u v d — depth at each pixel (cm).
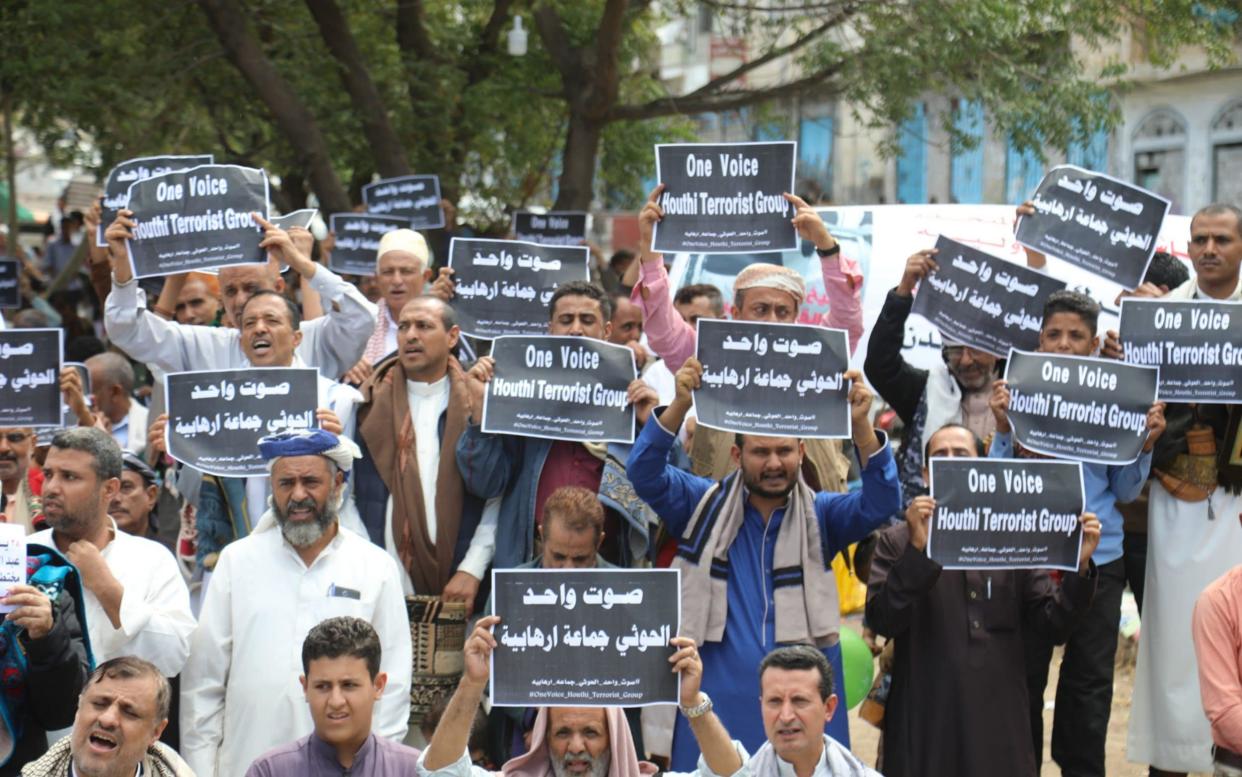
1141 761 781
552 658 548
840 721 659
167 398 689
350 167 1866
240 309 803
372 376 739
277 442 631
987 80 1401
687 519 679
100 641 617
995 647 679
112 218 860
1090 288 1076
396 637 646
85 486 615
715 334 662
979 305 785
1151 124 2194
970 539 649
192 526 770
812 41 1617
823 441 779
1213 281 773
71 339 1745
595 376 703
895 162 2642
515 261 866
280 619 632
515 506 712
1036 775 682
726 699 656
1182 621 765
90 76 1552
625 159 1941
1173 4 1375
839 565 1011
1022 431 700
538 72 1767
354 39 1631
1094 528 651
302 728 627
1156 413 700
